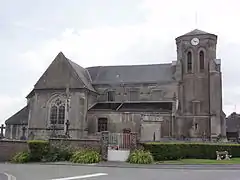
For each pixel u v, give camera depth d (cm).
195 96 4581
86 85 4572
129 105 4600
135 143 2709
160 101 4662
